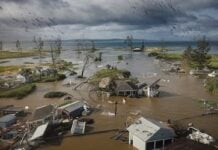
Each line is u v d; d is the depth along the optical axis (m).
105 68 118.88
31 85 82.31
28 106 61.56
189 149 31.36
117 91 72.25
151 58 178.88
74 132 44.06
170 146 33.53
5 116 49.38
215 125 48.69
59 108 53.38
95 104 63.75
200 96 72.06
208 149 31.16
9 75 98.31
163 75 107.19
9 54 198.12
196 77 103.19
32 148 38.69
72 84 87.88
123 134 44.31
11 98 69.69
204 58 125.69
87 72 115.00
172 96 72.19
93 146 39.66
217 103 64.44
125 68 126.12
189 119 52.19
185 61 129.12
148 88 71.81
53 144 40.31
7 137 41.78
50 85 87.19
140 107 61.22
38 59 168.62
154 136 37.22
